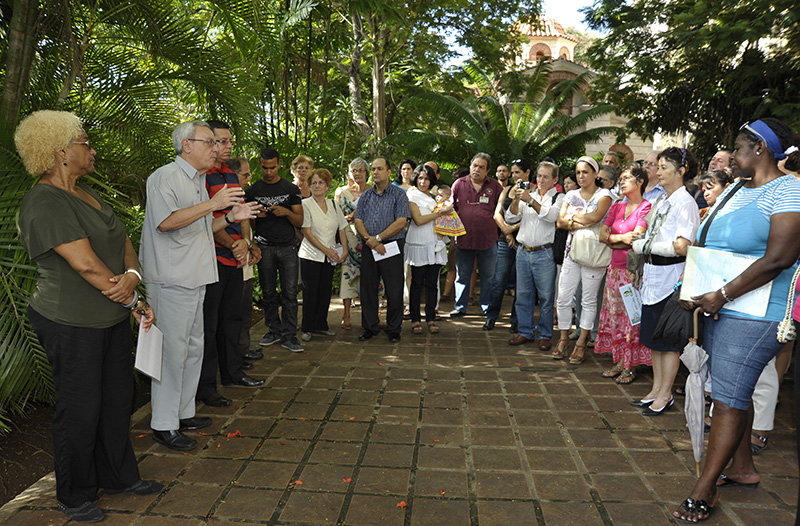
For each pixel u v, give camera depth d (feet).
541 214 17.99
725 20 24.41
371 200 19.11
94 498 9.53
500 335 20.72
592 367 17.06
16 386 11.63
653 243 13.02
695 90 31.73
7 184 11.54
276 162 17.69
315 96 37.42
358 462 11.02
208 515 9.18
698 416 9.63
